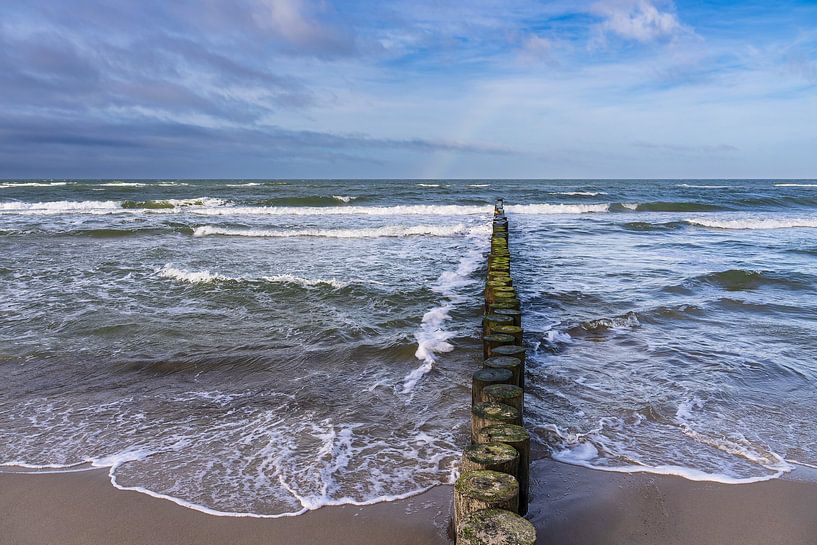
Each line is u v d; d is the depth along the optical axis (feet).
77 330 22.99
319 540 9.93
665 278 33.45
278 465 12.47
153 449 13.29
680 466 12.37
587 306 27.09
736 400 16.07
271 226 62.03
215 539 9.98
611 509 10.75
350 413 15.30
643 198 112.98
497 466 9.16
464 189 153.28
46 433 14.15
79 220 65.82
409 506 10.88
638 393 16.55
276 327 23.36
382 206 91.50
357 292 29.30
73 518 10.60
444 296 29.09
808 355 20.02
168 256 41.16
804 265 37.55
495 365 13.87
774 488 11.48
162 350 20.57
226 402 16.14
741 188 172.24
